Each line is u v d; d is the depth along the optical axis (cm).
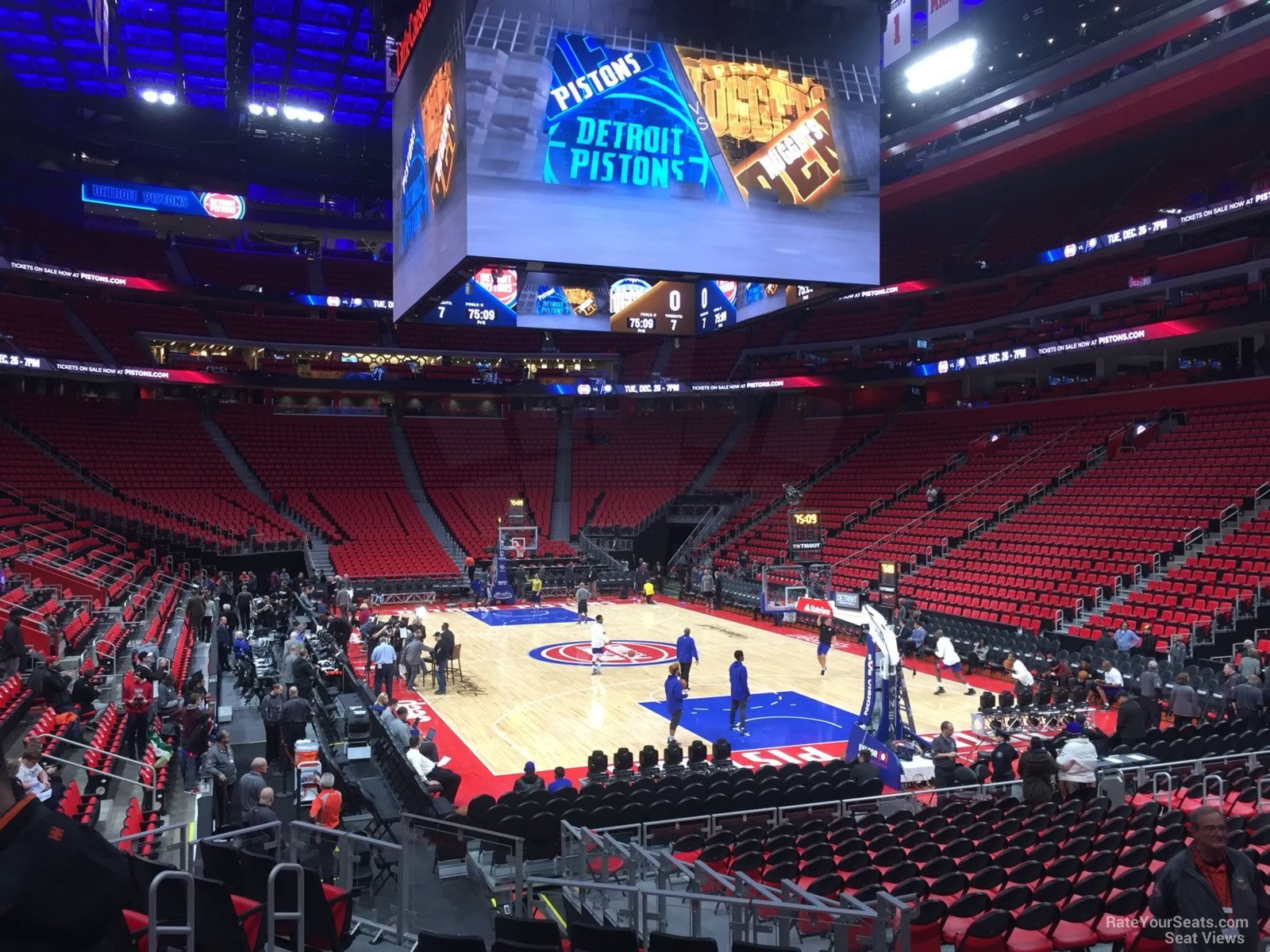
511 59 1279
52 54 3088
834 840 913
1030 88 2661
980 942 648
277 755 1482
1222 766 1173
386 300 4456
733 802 1077
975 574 2767
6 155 3900
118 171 4088
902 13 2544
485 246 1253
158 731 1405
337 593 2873
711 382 4231
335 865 792
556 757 1577
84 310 4106
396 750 1265
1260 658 1817
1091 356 3656
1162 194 3491
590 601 3591
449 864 888
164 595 2608
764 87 1401
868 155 1448
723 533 4022
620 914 792
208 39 2969
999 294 3906
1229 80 2359
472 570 3678
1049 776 1037
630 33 1337
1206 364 3416
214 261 4619
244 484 3969
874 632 1404
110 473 3616
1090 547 2606
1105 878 732
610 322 2131
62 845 169
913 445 3966
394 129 1681
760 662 2395
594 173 1308
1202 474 2659
